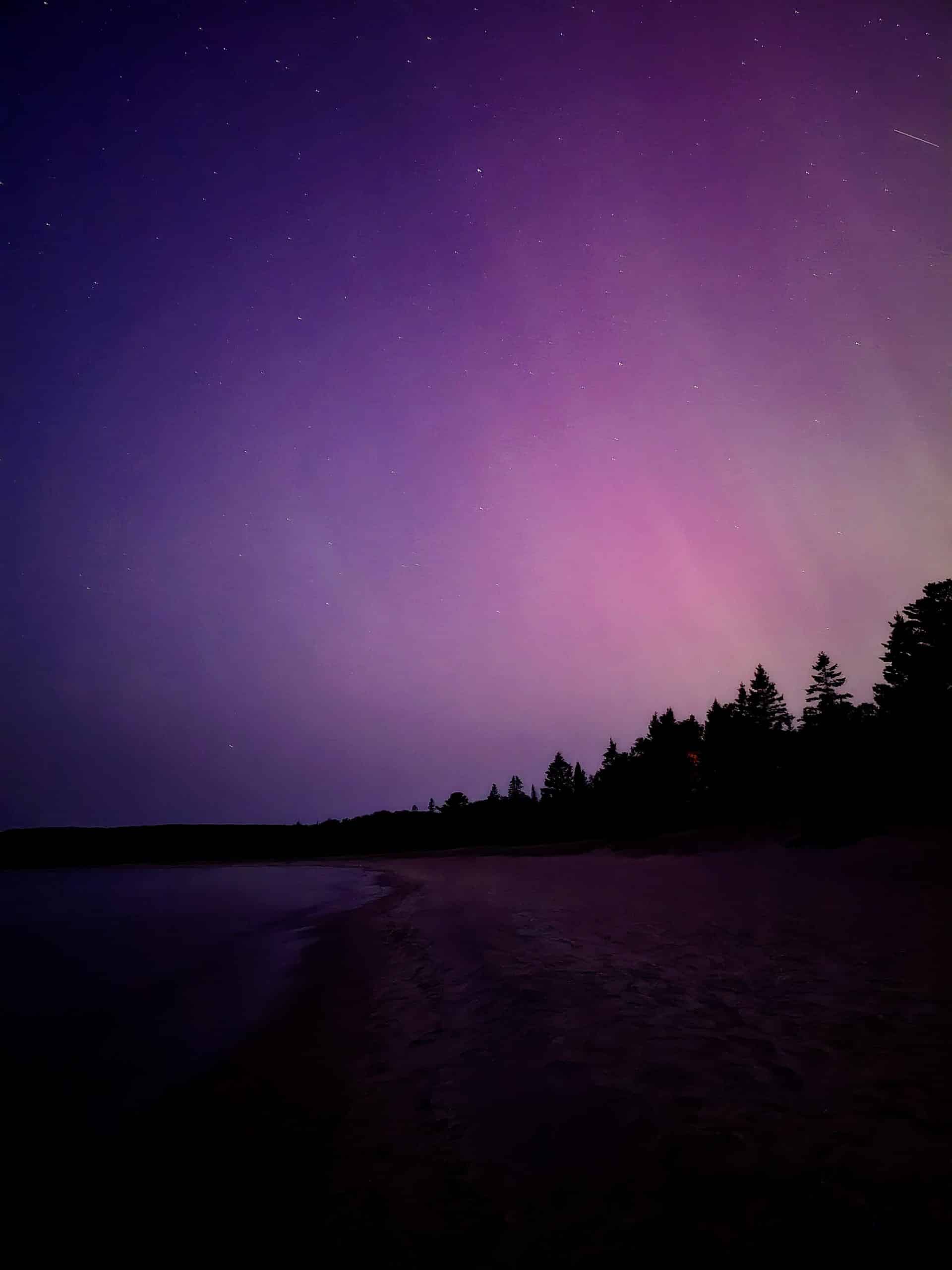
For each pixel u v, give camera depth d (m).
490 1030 6.33
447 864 46.88
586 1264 2.95
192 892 34.47
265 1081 5.70
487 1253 3.12
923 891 12.40
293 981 9.93
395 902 21.30
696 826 41.31
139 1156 4.55
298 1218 3.61
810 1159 3.56
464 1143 4.19
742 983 7.17
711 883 18.12
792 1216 3.12
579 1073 5.03
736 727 46.88
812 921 10.61
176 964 12.91
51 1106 5.70
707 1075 4.77
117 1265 3.38
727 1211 3.21
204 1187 4.07
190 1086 5.79
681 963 8.40
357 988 8.97
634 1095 4.55
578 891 19.17
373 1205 3.64
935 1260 2.77
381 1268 3.11
